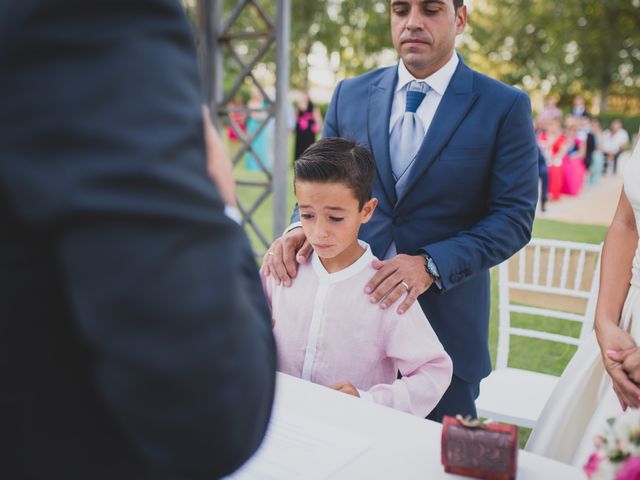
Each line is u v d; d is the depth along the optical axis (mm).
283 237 1772
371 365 1584
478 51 30578
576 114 15211
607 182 13203
